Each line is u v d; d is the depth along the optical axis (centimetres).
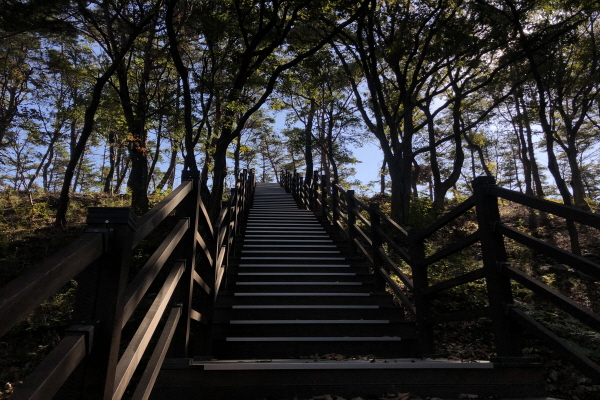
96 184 3844
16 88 1861
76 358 128
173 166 2555
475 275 323
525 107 1795
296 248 765
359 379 283
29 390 104
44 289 107
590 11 1236
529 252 1005
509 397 280
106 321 146
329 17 1551
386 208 1770
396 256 924
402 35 1351
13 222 1288
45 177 3309
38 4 1041
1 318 89
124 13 1319
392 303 539
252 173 1814
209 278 424
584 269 211
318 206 1211
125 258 153
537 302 650
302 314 494
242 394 276
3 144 1742
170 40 1084
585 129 2481
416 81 1415
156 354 226
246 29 1200
